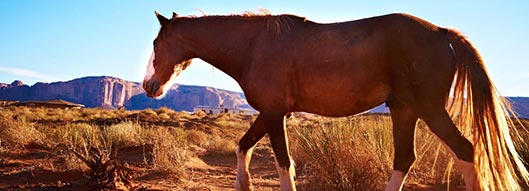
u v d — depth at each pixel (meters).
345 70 4.82
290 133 10.93
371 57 4.76
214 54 5.88
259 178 8.77
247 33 5.63
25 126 12.45
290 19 5.34
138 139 13.35
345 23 5.07
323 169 6.70
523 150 7.52
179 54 6.10
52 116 33.88
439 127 4.55
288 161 5.16
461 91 4.59
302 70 5.02
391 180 4.96
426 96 4.59
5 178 7.64
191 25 6.00
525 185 6.72
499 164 4.42
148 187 6.92
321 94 4.97
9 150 10.86
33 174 7.84
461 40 4.65
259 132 5.76
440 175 7.40
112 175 6.66
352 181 6.48
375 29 4.81
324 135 7.52
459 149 4.46
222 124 27.28
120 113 43.03
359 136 7.65
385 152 7.17
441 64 4.59
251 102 5.52
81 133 13.44
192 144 15.12
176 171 8.24
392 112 4.92
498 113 4.47
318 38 5.02
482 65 4.55
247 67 5.53
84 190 6.40
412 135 4.87
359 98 4.87
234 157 12.91
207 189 7.06
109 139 13.14
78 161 8.30
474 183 4.43
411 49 4.62
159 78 6.12
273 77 5.18
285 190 5.12
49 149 11.17
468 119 4.62
